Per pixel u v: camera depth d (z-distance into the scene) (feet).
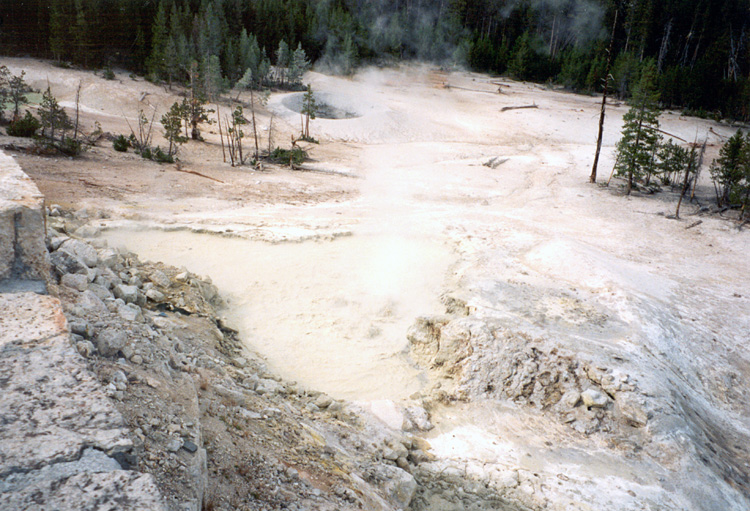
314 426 33.14
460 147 194.90
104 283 38.01
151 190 97.91
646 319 59.41
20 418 13.34
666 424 41.16
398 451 34.86
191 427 21.04
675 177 154.20
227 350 42.27
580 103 284.41
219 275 62.59
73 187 89.35
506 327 48.85
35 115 153.79
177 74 243.81
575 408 43.32
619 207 123.13
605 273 70.23
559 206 120.47
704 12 377.91
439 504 31.68
